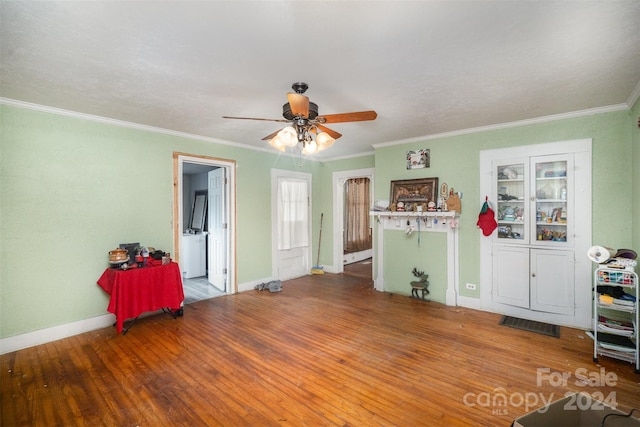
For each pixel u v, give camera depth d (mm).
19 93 2717
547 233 3516
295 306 4152
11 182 2881
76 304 3258
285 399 2139
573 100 2943
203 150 4395
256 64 2186
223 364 2613
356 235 7590
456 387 2268
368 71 2301
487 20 1685
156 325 3482
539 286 3547
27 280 2965
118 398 2150
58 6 1538
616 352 2629
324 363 2623
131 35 1819
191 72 2311
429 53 2043
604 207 3184
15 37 1825
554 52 2031
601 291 2680
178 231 4105
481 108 3160
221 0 1504
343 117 2475
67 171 3205
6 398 2148
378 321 3588
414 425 1876
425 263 4434
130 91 2678
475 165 3963
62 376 2430
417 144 4457
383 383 2324
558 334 3184
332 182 6250
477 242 3973
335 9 1582
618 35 1823
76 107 3090
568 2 1526
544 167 3510
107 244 3482
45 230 3070
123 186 3607
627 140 3057
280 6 1556
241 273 4918
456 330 3309
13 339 2877
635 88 2643
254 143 4840
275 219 5469
